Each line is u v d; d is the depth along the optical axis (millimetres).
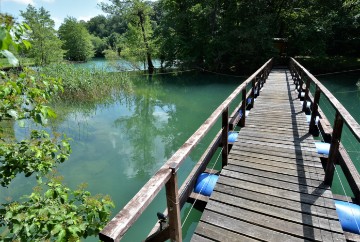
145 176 5234
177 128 8461
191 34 19953
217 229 2230
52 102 9844
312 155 3539
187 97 12703
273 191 2725
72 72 11148
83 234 2000
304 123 4965
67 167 5527
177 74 19875
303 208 2438
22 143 2422
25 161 2332
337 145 2645
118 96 12227
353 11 18312
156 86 15617
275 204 2512
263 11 18078
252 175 3062
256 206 2498
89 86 10930
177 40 18922
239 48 17062
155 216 3820
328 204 2480
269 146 3891
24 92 2236
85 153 6281
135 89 14430
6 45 1070
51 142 2609
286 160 3406
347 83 14492
